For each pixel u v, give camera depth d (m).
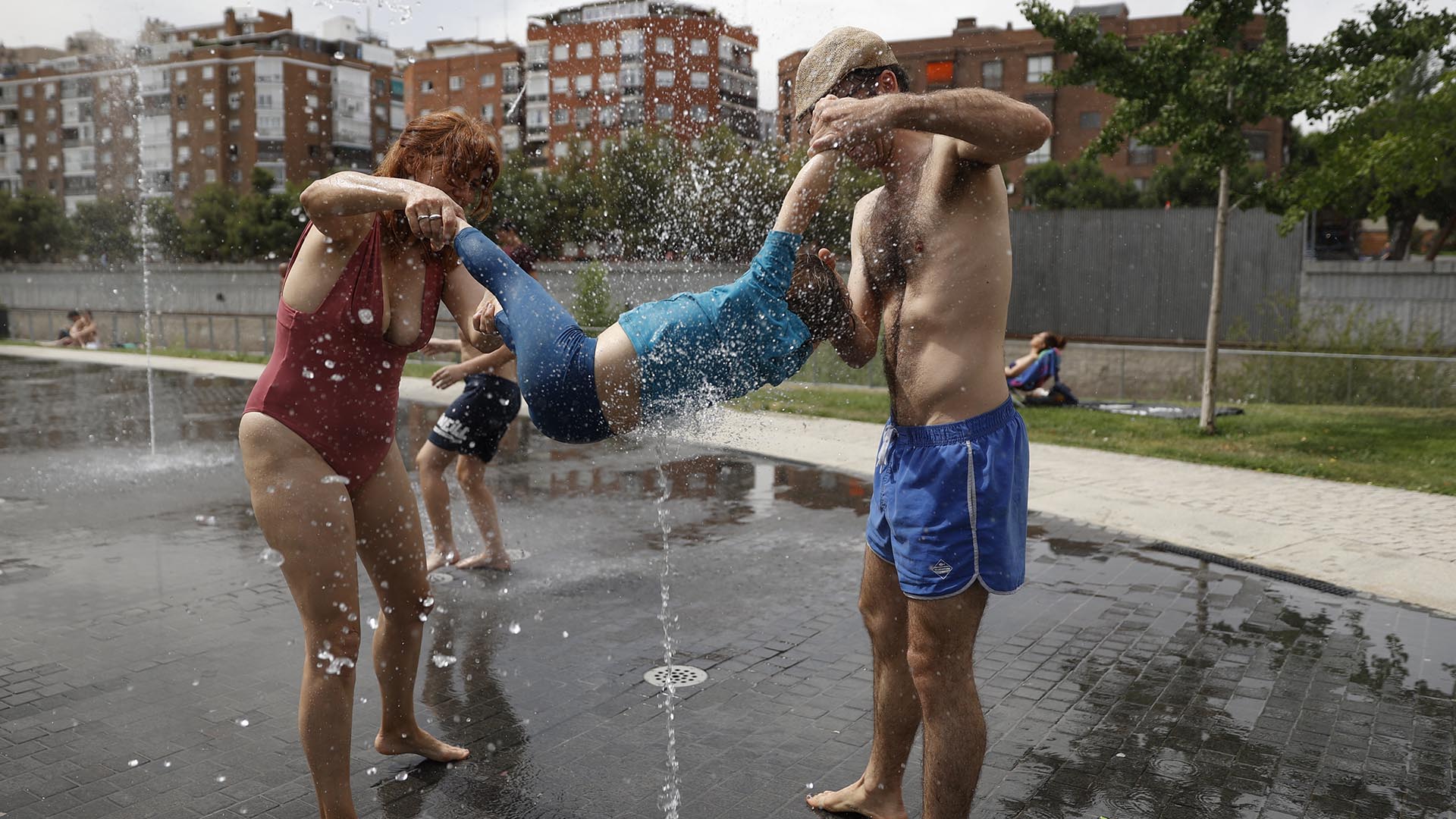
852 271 2.38
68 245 42.81
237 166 57.28
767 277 1.98
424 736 2.83
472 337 2.48
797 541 5.78
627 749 2.95
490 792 2.66
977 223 2.08
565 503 6.88
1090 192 45.44
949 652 2.13
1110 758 2.92
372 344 2.29
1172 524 6.23
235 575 4.84
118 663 3.62
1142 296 28.44
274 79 56.16
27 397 12.73
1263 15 10.48
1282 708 3.32
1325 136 10.57
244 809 2.54
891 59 2.18
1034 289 29.52
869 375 14.08
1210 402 10.51
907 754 2.48
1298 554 5.47
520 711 3.23
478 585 4.74
